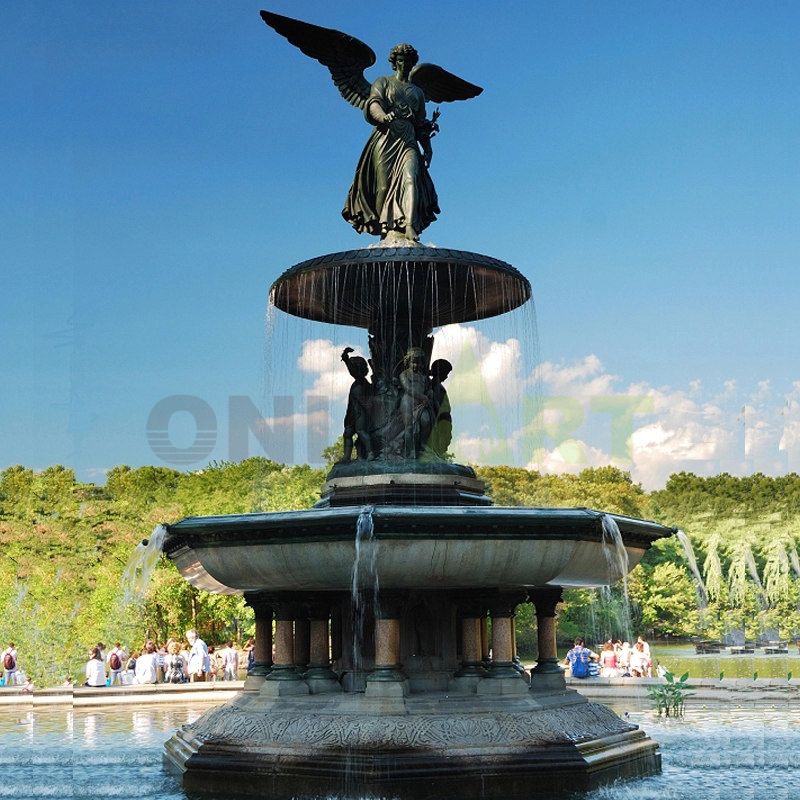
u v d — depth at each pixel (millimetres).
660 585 55938
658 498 71312
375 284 12141
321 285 12305
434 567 10234
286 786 9891
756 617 59125
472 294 12711
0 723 18516
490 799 9688
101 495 57375
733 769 11828
